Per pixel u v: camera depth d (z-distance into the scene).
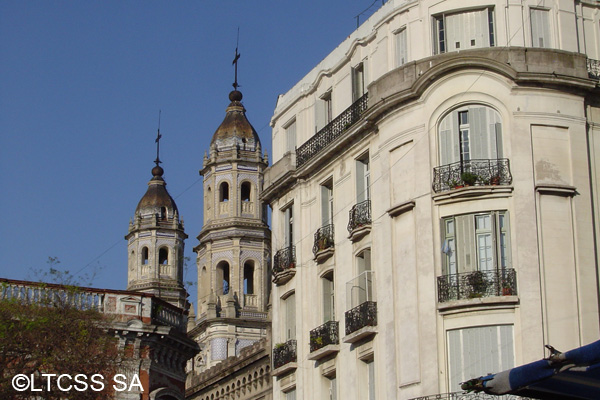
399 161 37.56
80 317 40.28
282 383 43.47
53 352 38.53
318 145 43.03
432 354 34.81
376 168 39.03
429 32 38.25
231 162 83.62
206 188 85.06
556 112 36.34
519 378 18.22
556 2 38.12
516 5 37.59
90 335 39.81
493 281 34.69
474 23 37.78
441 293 35.16
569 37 37.91
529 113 36.09
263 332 79.38
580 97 36.78
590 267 35.44
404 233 36.91
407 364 35.62
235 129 85.25
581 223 35.72
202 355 79.12
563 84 36.41
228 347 78.00
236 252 81.25
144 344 45.53
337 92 42.97
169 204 97.50
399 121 37.72
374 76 40.50
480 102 36.47
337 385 39.69
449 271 35.56
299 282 43.22
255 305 80.50
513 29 37.34
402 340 36.06
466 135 36.50
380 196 38.41
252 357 55.56
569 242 35.31
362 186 40.31
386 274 37.38
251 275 83.00
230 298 79.56
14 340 37.78
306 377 41.88
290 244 45.12
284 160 45.38
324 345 40.19
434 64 37.41
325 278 41.94
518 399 32.88
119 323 44.62
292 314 43.97
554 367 17.77
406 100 37.47
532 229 34.97
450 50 37.84
